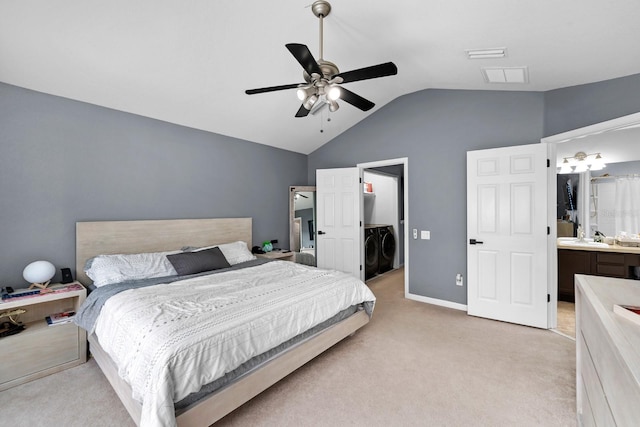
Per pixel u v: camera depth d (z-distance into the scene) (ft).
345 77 6.40
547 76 8.88
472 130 11.60
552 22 6.25
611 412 3.37
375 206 21.21
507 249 10.43
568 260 12.55
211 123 12.19
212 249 10.80
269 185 15.55
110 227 9.79
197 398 5.06
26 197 8.36
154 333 5.14
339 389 6.66
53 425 5.64
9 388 6.86
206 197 12.73
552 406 6.05
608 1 5.35
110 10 6.40
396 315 11.31
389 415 5.82
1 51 7.02
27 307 8.24
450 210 12.22
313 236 17.12
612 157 13.21
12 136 8.16
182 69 8.77
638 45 6.56
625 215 13.23
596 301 4.34
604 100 8.48
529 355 8.14
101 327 6.48
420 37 7.98
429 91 12.71
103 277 8.34
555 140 9.70
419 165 13.08
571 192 14.25
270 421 5.67
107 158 9.90
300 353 6.95
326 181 15.81
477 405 6.10
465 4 6.27
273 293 7.23
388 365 7.65
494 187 10.64
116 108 10.06
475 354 8.21
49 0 5.96
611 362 3.38
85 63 7.88
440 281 12.54
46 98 8.71
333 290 8.14
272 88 7.06
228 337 5.43
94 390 6.79
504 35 7.14
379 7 6.77
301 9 6.96
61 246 8.95
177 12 6.72
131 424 5.67
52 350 7.52
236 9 6.84
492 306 10.77
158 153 11.18
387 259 19.40
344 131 15.78
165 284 8.07
